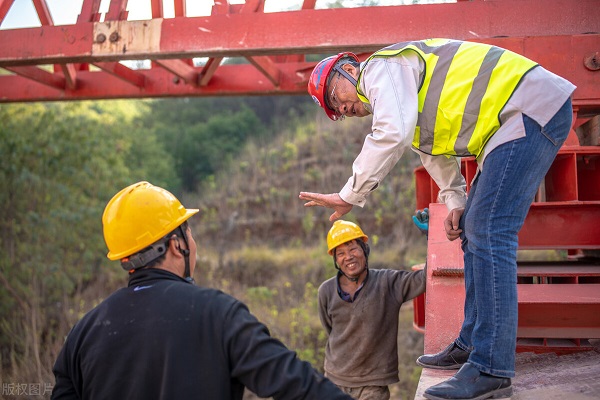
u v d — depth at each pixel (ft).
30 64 16.21
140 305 6.46
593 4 13.04
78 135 40.40
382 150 7.55
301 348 36.45
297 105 90.58
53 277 39.63
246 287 47.55
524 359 10.00
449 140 7.93
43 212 39.55
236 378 6.25
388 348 15.24
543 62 12.68
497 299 7.44
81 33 15.61
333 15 14.44
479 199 7.64
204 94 21.38
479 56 7.79
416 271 15.01
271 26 14.76
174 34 15.20
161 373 6.15
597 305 9.53
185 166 83.66
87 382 6.43
